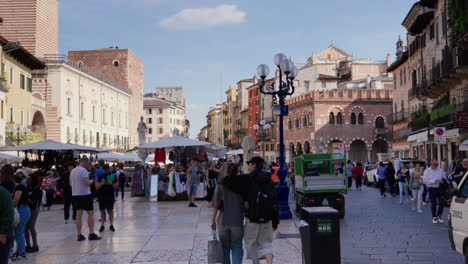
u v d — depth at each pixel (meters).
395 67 58.69
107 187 15.27
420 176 20.25
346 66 93.00
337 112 73.50
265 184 8.62
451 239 9.49
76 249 12.22
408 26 51.56
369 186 41.19
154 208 23.11
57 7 71.19
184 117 171.50
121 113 92.06
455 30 29.17
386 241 13.24
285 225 16.06
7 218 7.15
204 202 26.55
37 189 12.03
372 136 73.56
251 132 103.50
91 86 75.25
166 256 11.12
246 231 8.65
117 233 14.84
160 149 34.81
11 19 64.31
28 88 52.41
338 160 19.19
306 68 86.81
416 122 43.44
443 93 39.75
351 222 17.42
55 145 29.17
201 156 38.41
